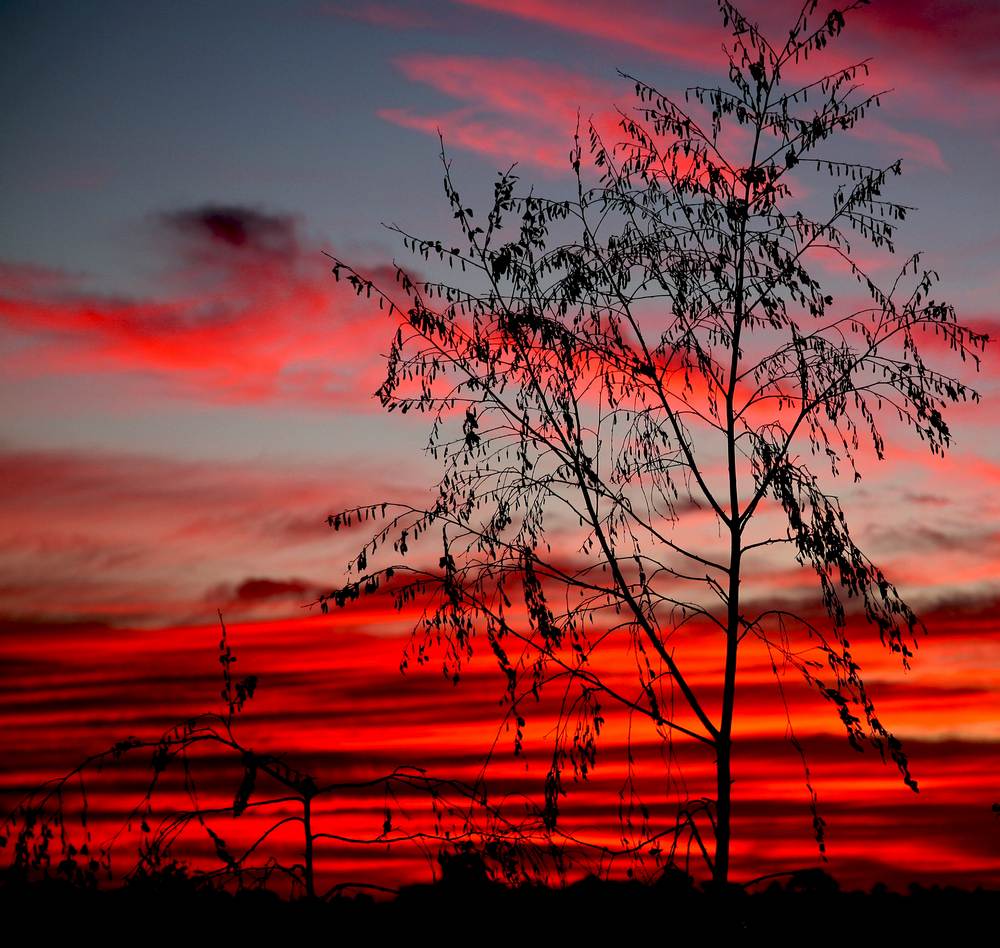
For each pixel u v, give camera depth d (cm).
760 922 825
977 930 803
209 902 754
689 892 826
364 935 768
